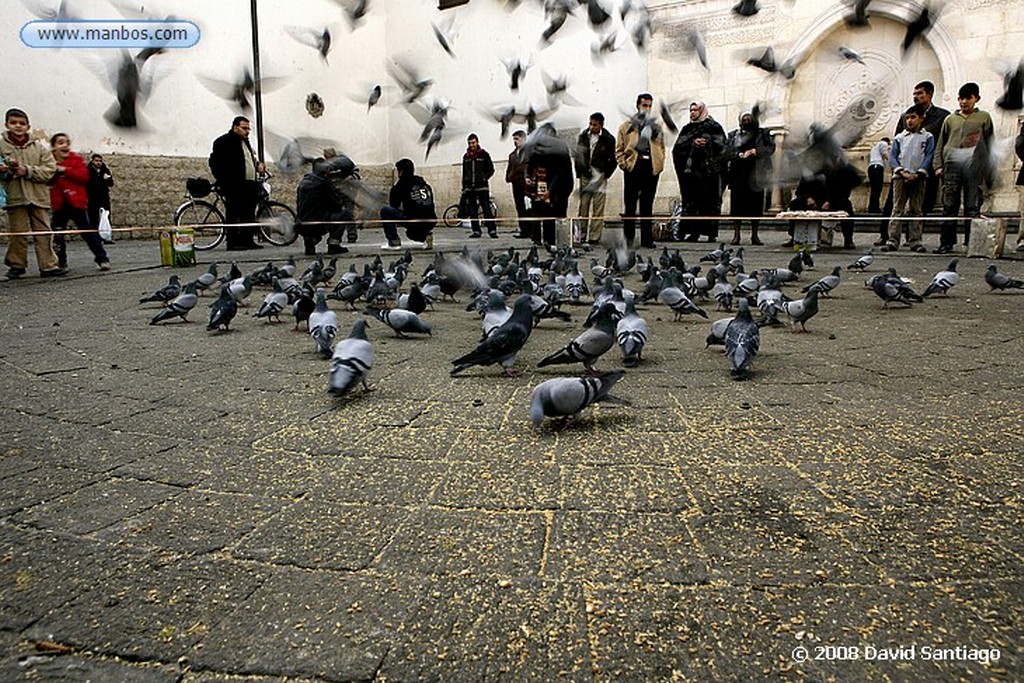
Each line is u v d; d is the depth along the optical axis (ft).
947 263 32.99
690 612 5.72
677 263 27.73
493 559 6.59
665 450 9.30
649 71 67.15
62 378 13.80
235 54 70.95
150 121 64.90
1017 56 51.03
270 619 5.74
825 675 4.94
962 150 35.06
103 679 5.07
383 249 46.65
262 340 17.66
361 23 83.82
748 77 62.54
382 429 10.41
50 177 31.07
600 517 7.39
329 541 7.01
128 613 5.86
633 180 44.73
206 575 6.42
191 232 37.52
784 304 18.21
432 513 7.59
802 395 11.85
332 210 43.75
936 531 6.95
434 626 5.61
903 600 5.82
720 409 11.09
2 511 7.80
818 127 32.73
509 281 22.62
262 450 9.63
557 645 5.34
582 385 9.72
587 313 20.88
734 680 4.92
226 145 46.06
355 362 11.12
